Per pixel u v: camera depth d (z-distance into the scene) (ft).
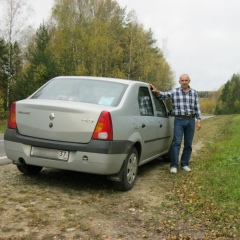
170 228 12.59
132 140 17.58
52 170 21.40
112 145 15.93
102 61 139.44
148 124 20.18
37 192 16.34
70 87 18.97
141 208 14.89
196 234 12.14
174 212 14.51
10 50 128.67
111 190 17.60
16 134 17.21
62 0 143.23
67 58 119.44
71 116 16.14
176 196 16.88
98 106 16.69
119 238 11.49
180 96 23.32
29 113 16.98
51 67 108.37
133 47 156.87
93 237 11.46
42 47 123.65
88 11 145.79
